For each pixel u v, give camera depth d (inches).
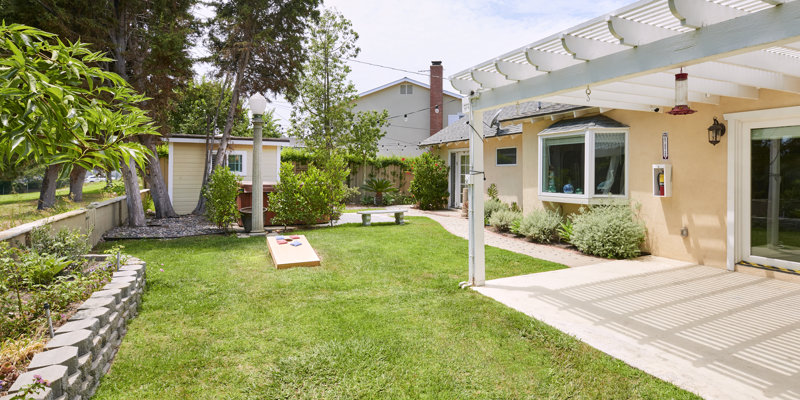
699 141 246.2
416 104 965.2
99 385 108.3
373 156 736.3
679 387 108.3
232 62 539.8
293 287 195.5
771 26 91.8
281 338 137.5
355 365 119.3
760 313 161.5
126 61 403.9
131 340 135.6
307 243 280.5
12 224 237.5
